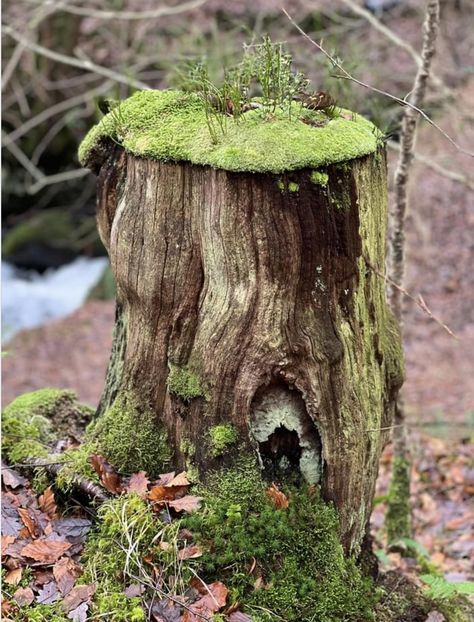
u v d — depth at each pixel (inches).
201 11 381.4
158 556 92.6
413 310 402.0
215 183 89.2
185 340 97.2
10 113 481.4
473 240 425.4
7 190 553.9
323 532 96.3
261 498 95.0
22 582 93.6
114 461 104.3
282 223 88.9
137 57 373.4
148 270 97.0
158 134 95.4
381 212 102.7
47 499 104.7
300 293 92.2
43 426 126.3
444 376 330.6
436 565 152.8
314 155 87.7
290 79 102.7
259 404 95.2
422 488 208.1
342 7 326.6
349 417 96.7
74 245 545.6
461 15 335.0
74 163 548.1
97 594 90.6
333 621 93.7
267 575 94.0
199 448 97.0
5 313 483.2
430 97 248.5
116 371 112.0
